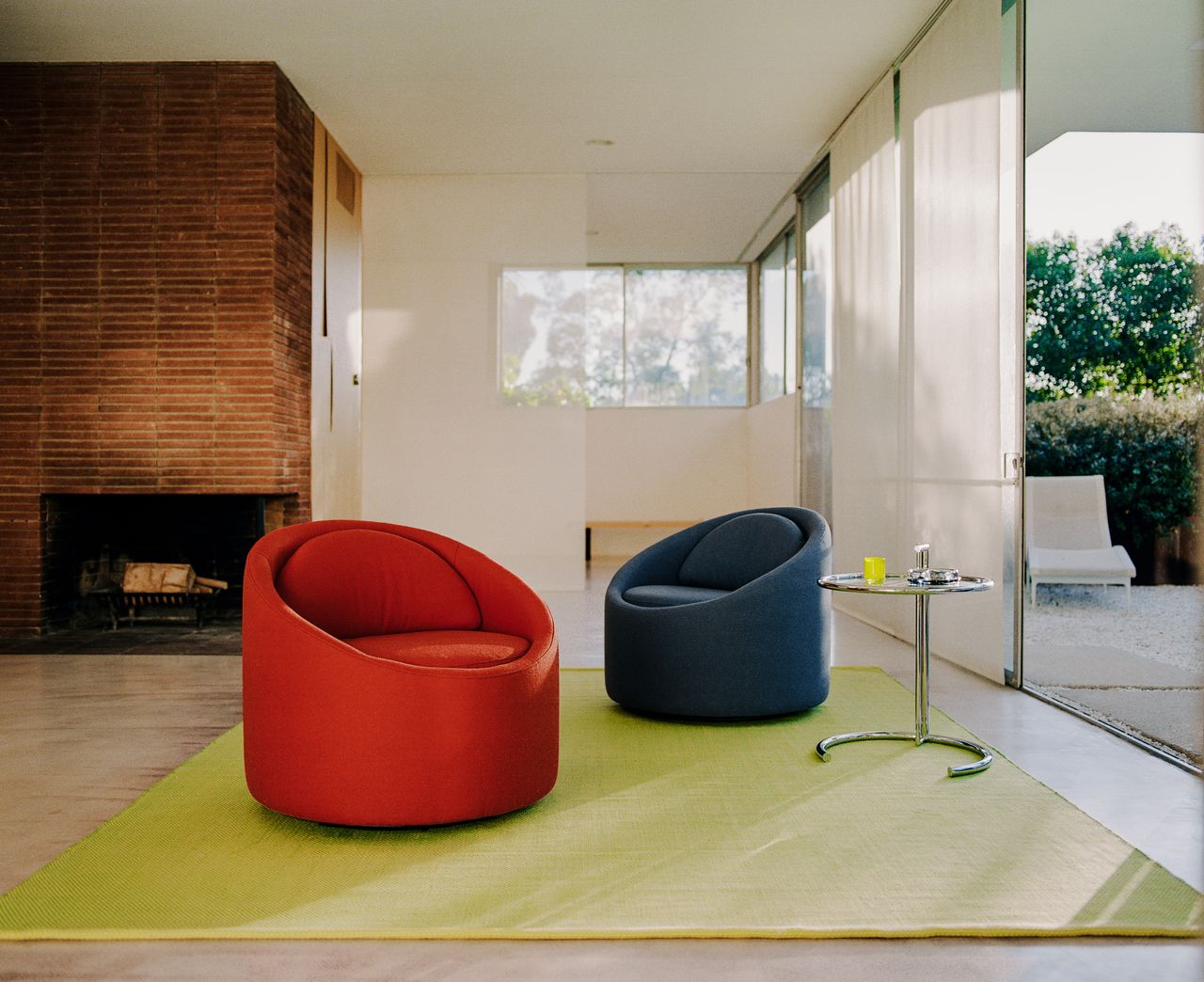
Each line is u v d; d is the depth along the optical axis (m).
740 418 12.08
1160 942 2.10
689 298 12.09
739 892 2.34
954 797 3.02
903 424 5.81
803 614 4.00
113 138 6.11
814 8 5.43
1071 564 6.81
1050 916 2.19
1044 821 2.80
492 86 6.59
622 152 8.00
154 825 2.82
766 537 4.35
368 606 3.35
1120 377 9.30
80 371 6.11
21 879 2.44
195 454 6.10
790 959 2.03
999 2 4.54
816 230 8.46
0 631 6.07
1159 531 8.91
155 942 2.11
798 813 2.90
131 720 4.06
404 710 2.72
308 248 6.92
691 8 5.50
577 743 3.68
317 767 2.73
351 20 5.62
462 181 8.55
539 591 8.48
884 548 6.18
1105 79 5.49
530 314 8.59
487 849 2.63
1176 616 6.74
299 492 6.77
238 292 6.10
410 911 2.24
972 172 4.85
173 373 6.10
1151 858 2.53
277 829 2.79
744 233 10.69
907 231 5.78
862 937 2.12
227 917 2.21
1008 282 4.55
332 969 1.99
